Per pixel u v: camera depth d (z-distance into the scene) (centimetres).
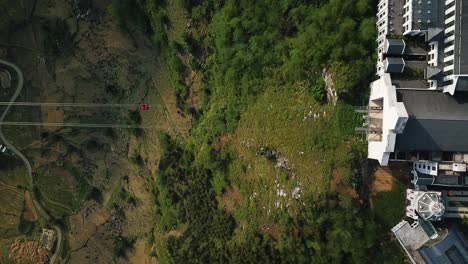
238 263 7412
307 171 6844
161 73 8412
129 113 8688
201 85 8062
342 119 6588
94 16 8575
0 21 8925
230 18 7519
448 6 5669
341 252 6619
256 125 7331
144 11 8181
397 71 6009
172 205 8338
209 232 7838
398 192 6475
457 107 5781
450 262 6219
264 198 7269
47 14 8788
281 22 7100
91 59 8725
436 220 6247
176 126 8350
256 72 7344
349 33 6469
